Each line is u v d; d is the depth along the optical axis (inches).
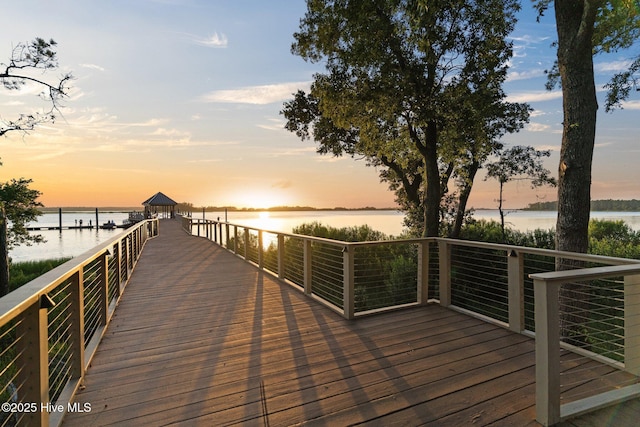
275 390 93.4
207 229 663.8
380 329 141.1
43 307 64.2
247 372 104.3
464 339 129.0
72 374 96.7
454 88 287.6
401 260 350.9
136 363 111.3
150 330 142.6
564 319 167.0
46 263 648.4
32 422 62.3
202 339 132.3
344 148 509.7
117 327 146.7
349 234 548.4
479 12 269.1
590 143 166.2
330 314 163.5
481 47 280.5
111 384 97.2
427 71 282.8
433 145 308.0
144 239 543.8
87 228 2114.9
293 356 115.6
